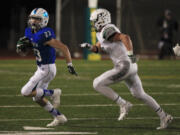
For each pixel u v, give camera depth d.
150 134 17.91
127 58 18.59
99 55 57.47
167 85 32.94
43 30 18.84
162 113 18.89
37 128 18.92
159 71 42.97
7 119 20.98
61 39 68.19
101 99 26.92
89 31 54.56
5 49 80.19
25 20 77.38
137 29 67.81
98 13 18.78
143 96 18.91
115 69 18.73
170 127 19.30
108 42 18.70
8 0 83.56
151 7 68.31
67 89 31.06
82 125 19.67
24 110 23.36
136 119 21.05
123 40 17.81
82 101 26.25
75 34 68.31
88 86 32.50
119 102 18.98
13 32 80.50
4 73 40.56
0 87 31.94
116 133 18.06
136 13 68.00
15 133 17.84
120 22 64.81
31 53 69.75
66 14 68.12
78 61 54.19
